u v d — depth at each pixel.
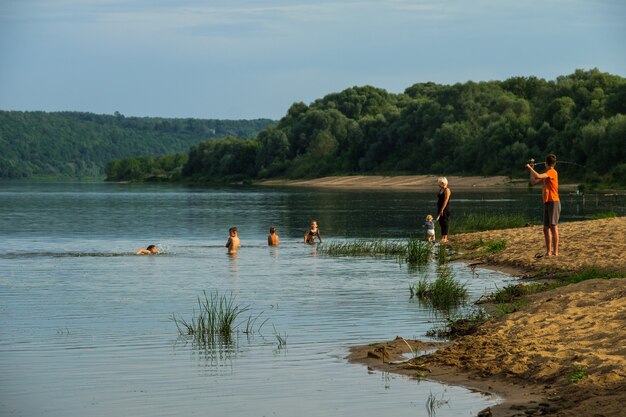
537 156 128.00
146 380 13.48
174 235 47.91
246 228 52.91
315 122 193.75
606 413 10.57
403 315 19.38
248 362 14.68
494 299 21.06
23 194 131.12
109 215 69.50
